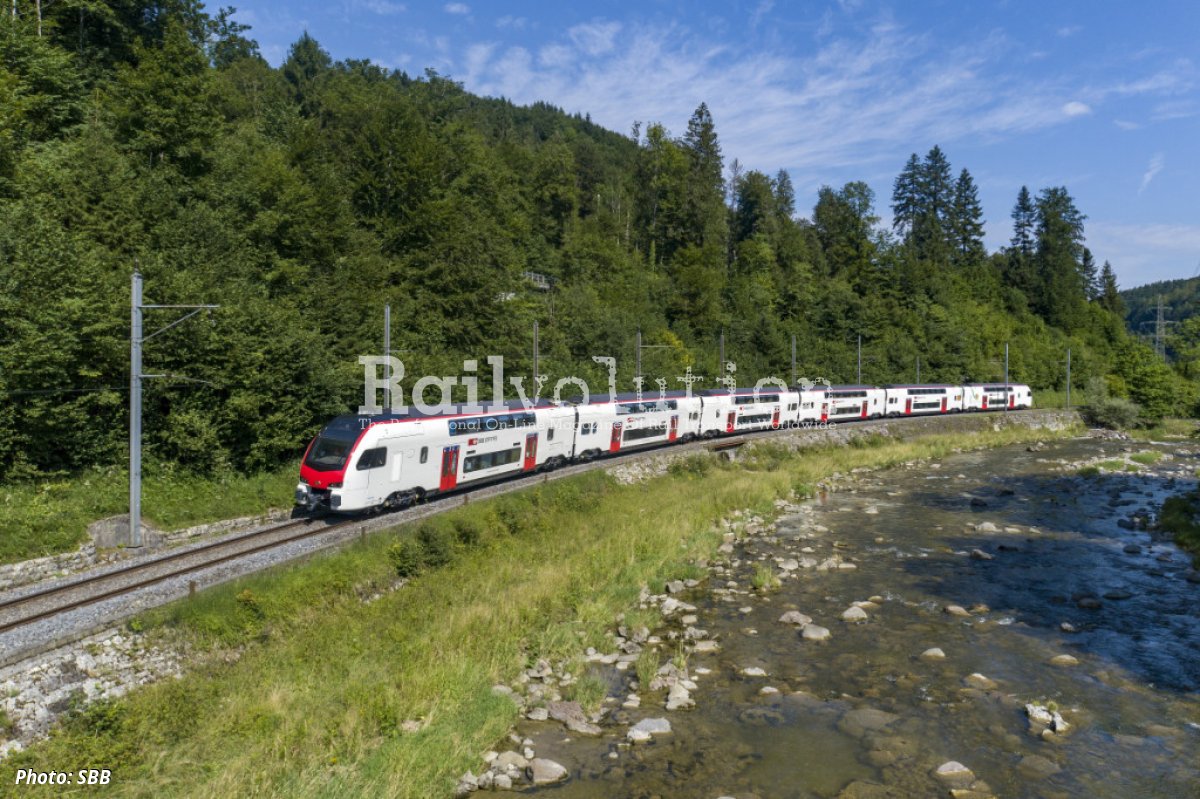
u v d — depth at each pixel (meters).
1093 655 17.06
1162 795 11.25
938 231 134.00
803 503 36.50
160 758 11.58
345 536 21.44
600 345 58.84
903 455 52.22
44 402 21.25
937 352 96.81
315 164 48.69
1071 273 136.00
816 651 17.39
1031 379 104.75
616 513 30.38
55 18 43.66
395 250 49.69
